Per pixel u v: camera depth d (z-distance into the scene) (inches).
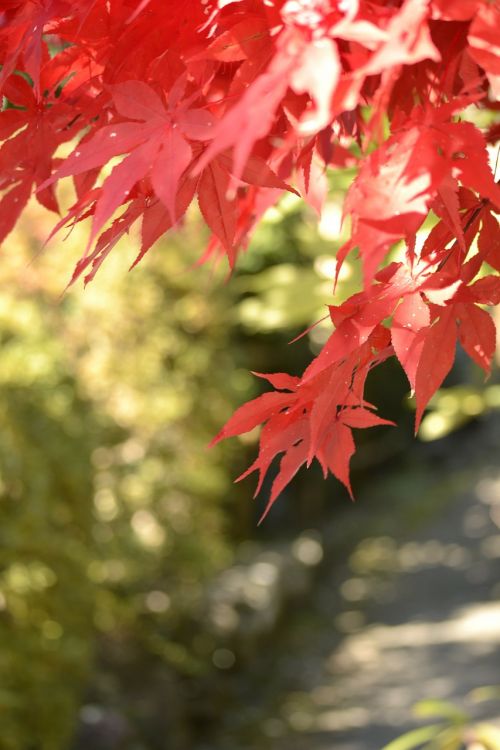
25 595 203.5
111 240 36.9
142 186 36.3
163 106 31.5
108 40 36.8
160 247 295.7
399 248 66.1
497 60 28.6
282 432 38.7
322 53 25.8
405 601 445.4
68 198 233.9
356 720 292.0
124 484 274.8
